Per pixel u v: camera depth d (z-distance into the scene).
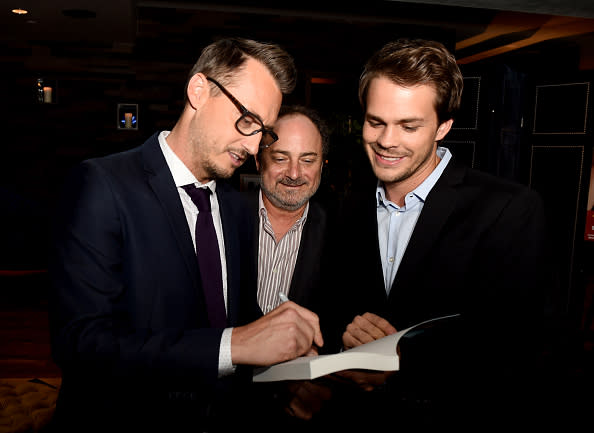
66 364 0.85
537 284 1.12
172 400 0.87
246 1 6.02
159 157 1.06
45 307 4.49
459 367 0.83
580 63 7.17
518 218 1.14
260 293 1.68
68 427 0.94
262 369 0.84
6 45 6.23
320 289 1.64
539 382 1.00
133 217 0.96
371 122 1.14
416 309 1.21
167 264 0.99
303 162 1.56
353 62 6.28
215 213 1.20
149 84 6.43
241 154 1.05
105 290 0.88
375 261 1.34
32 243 4.79
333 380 0.86
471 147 5.05
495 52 7.23
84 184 0.94
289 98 6.25
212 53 1.01
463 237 1.17
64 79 6.35
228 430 0.80
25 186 6.42
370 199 1.42
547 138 5.20
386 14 6.11
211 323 1.08
